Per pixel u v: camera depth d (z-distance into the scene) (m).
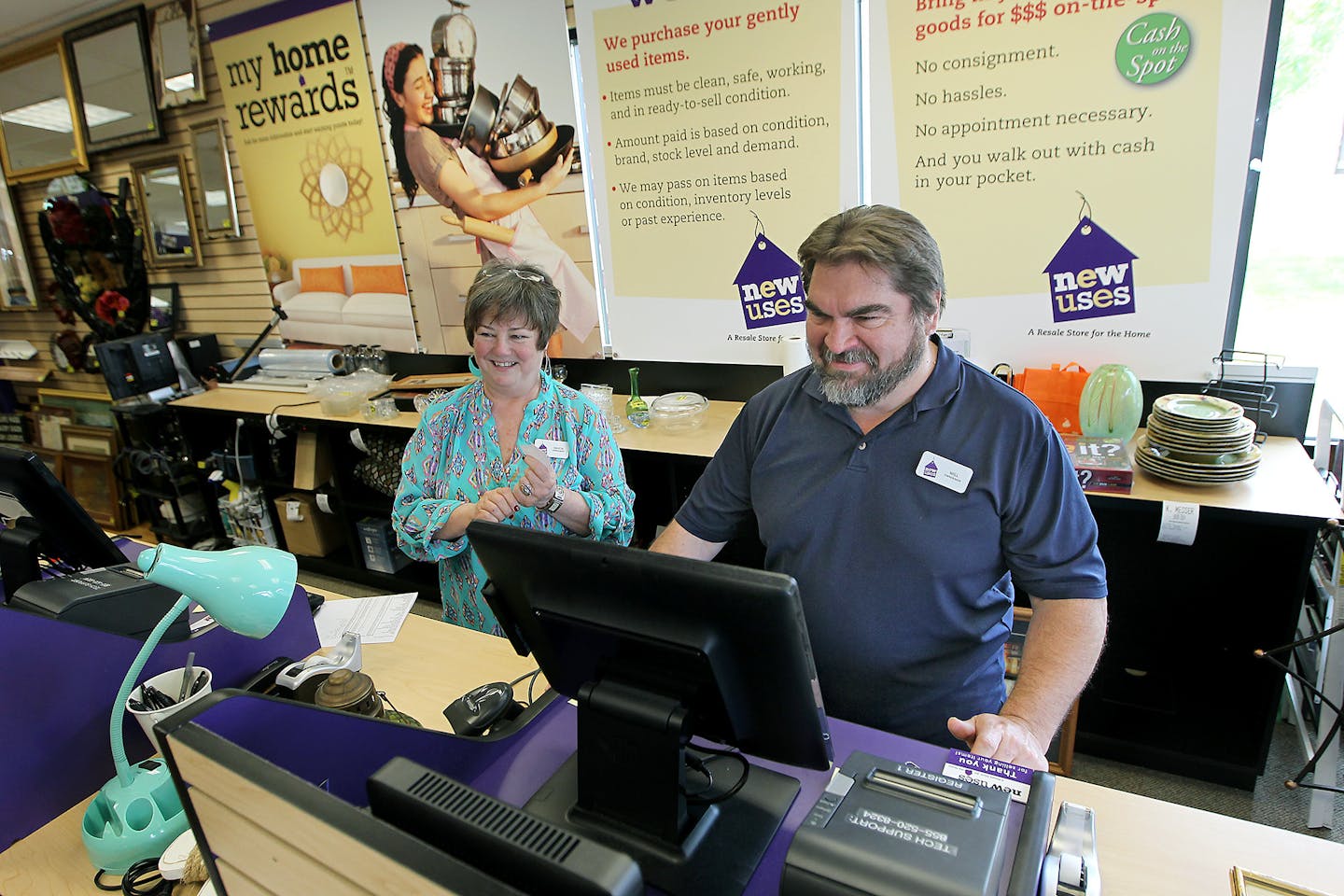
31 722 1.09
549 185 2.94
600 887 0.48
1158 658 2.14
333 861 0.57
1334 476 2.02
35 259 4.68
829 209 2.50
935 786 0.70
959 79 2.19
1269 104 1.94
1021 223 2.24
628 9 2.57
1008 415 1.16
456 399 1.82
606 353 3.07
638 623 0.75
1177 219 2.07
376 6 3.04
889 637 1.22
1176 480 1.85
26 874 1.02
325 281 3.65
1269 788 2.03
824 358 1.14
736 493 1.44
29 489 1.32
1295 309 2.09
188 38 3.57
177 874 0.96
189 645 1.28
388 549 3.38
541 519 1.72
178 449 3.84
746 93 2.49
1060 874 0.72
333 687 1.18
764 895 0.76
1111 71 2.02
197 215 3.95
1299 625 2.15
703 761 0.94
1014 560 1.20
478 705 1.16
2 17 3.77
